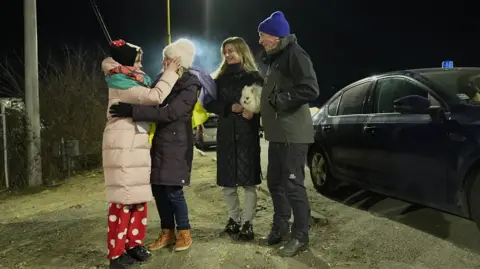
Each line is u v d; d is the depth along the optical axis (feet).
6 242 15.47
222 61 14.83
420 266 12.54
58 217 18.34
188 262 12.99
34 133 25.54
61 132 29.37
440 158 13.99
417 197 15.07
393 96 17.03
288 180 13.33
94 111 31.22
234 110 14.12
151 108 12.07
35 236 15.90
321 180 21.22
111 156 11.96
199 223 16.79
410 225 16.01
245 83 14.39
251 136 14.38
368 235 15.05
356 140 18.10
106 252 14.03
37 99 25.61
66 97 30.66
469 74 16.28
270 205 19.08
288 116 13.10
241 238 14.70
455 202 13.67
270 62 13.69
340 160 19.35
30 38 25.11
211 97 14.47
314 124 21.70
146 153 12.27
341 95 20.58
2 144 25.50
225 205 19.34
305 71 12.62
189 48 13.04
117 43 12.19
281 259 13.12
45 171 27.30
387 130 16.26
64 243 14.96
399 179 15.74
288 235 14.79
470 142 13.16
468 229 15.16
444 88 15.05
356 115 18.67
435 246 13.88
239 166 14.35
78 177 28.14
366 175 17.57
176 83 12.90
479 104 13.99
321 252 13.69
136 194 11.98
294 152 13.17
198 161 33.83
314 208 18.75
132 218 12.76
